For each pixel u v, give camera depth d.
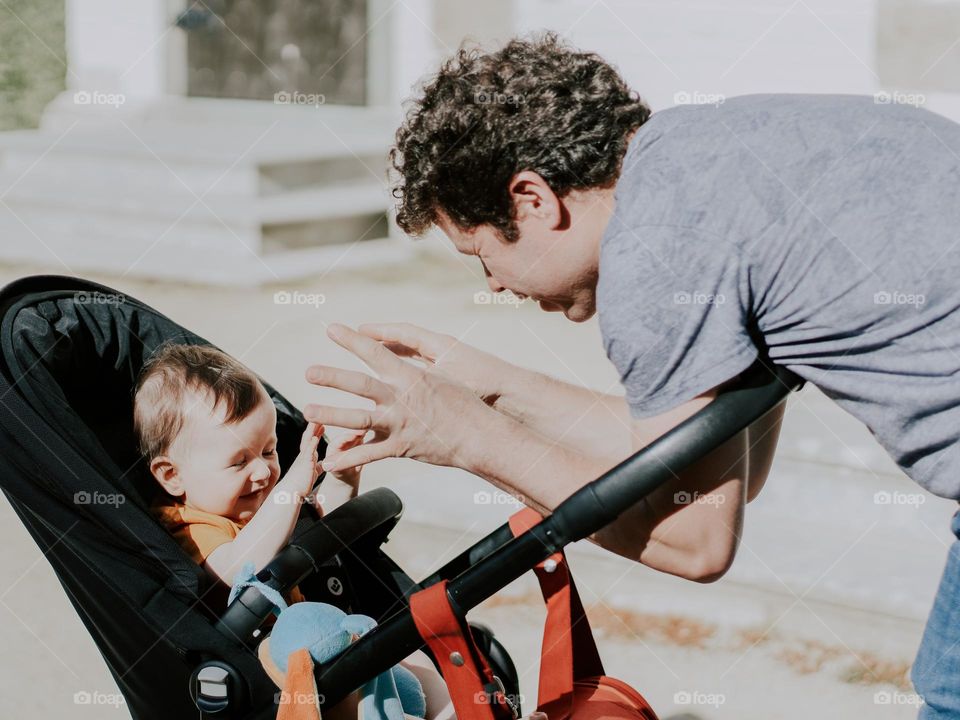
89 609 1.84
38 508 1.75
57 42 10.55
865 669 3.08
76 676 2.98
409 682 2.00
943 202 1.50
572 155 1.63
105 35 9.12
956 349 1.50
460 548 3.62
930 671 1.70
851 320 1.51
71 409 1.86
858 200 1.50
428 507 3.79
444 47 8.20
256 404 2.18
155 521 1.79
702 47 6.91
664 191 1.52
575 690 1.81
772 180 1.51
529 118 1.63
